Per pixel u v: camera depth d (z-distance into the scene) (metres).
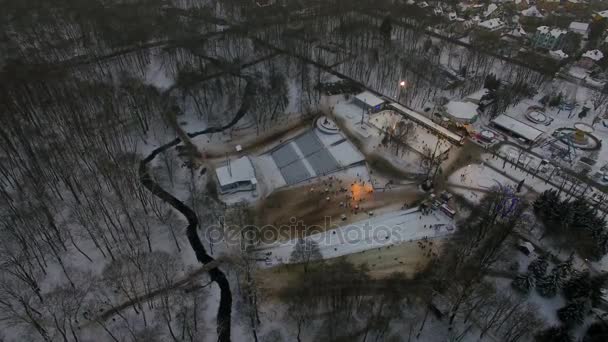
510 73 193.50
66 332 89.06
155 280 100.19
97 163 129.00
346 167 143.50
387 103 176.62
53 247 101.38
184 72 183.38
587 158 148.25
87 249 106.69
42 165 125.94
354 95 180.25
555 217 114.25
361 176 140.38
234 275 104.75
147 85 178.00
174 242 112.00
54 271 101.31
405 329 90.94
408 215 124.31
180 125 161.62
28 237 102.69
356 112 171.38
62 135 141.12
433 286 100.31
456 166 143.88
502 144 156.00
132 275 100.25
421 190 134.00
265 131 159.75
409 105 176.38
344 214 124.94
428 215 123.94
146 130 155.25
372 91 184.62
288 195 132.50
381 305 89.94
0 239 101.62
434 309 95.00
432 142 154.12
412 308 95.50
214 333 92.19
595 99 182.62
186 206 125.56
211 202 125.44
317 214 125.06
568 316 91.81
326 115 168.88
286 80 186.25
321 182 137.88
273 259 109.88
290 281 103.06
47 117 144.12
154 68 195.12
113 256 104.56
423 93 181.00
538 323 89.19
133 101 160.12
